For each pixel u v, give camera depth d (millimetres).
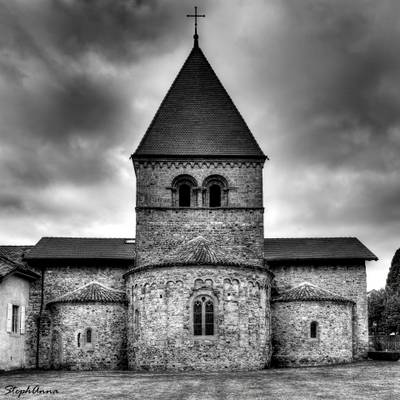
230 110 53469
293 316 49000
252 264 44750
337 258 55062
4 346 45531
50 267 53156
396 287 109875
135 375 39312
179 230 50312
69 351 47188
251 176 51438
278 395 28156
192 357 41906
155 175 51094
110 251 54844
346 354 49500
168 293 43094
